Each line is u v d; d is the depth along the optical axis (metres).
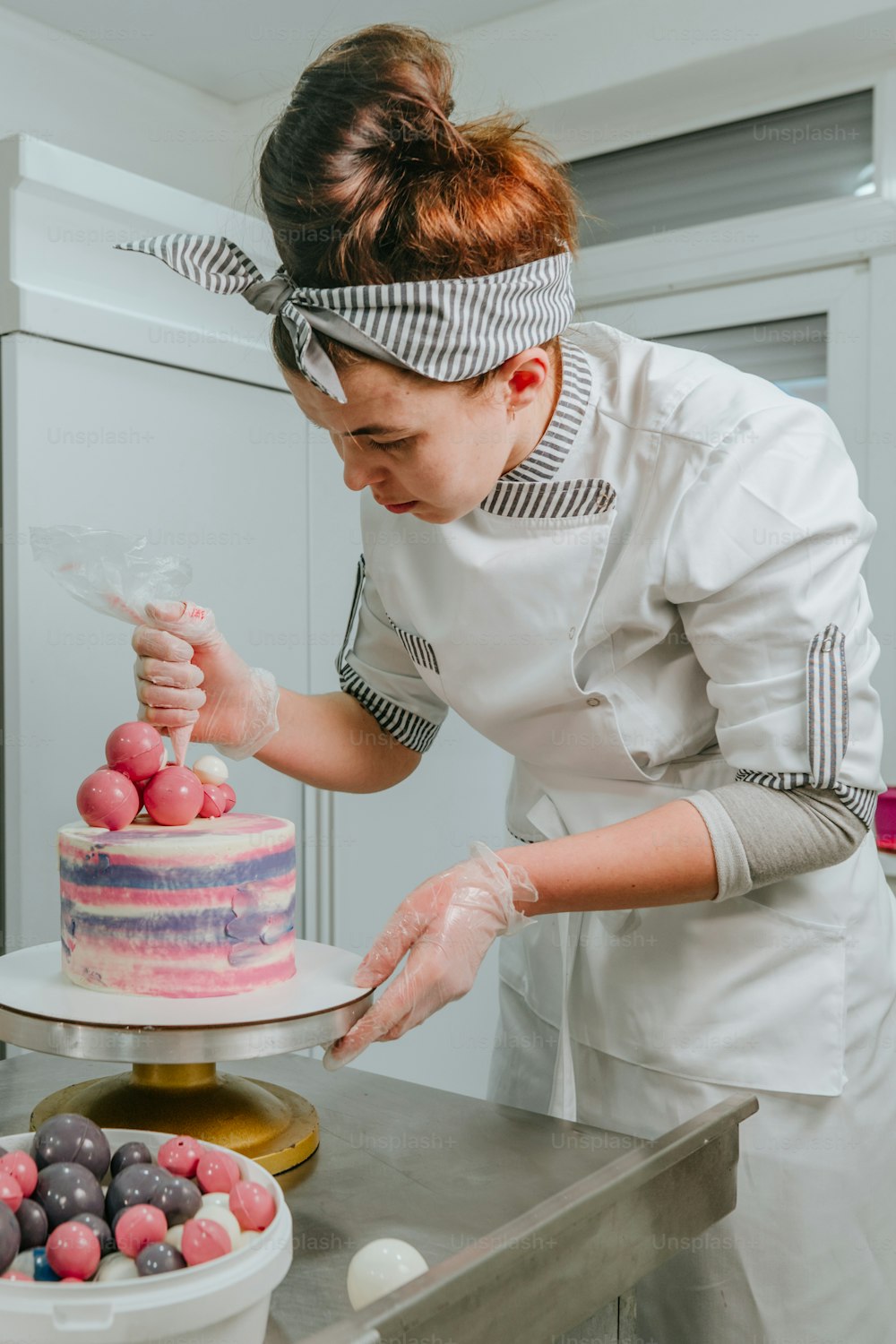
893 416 1.84
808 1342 1.03
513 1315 0.67
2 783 1.42
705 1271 1.04
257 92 2.19
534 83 1.95
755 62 1.80
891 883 1.62
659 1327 1.08
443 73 0.85
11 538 1.38
